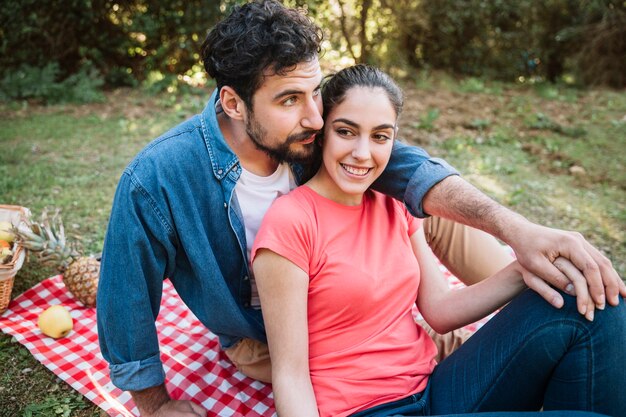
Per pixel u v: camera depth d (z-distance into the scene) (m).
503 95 8.47
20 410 2.25
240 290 2.06
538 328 1.65
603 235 4.22
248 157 1.93
